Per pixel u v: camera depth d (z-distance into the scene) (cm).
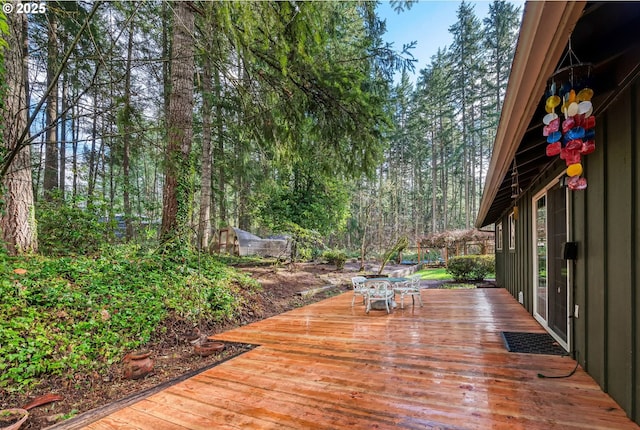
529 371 281
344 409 223
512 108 179
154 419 221
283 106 545
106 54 380
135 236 755
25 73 451
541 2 106
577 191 293
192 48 558
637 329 196
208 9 386
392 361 315
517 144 220
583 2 98
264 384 271
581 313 286
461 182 3053
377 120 552
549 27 114
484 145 2866
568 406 219
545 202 416
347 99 527
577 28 145
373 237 1911
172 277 509
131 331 383
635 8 132
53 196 585
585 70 162
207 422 214
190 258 574
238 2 327
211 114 843
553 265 384
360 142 554
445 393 242
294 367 308
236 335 432
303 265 1304
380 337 402
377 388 255
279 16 357
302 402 236
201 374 297
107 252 538
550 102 166
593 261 260
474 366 295
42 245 518
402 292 598
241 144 853
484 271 1094
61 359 304
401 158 2795
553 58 127
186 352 375
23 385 272
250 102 526
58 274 414
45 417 238
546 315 413
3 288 331
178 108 560
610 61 178
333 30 510
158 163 532
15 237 448
